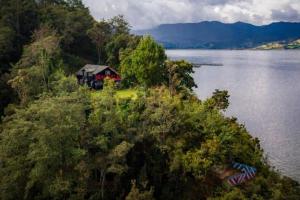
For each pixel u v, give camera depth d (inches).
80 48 5684.1
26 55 4065.0
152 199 2018.9
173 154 2331.4
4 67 4503.0
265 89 7091.5
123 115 2442.2
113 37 5349.4
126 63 3878.0
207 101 3014.3
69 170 2146.9
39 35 4680.1
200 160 2241.6
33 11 5497.1
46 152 2049.7
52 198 2167.8
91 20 6072.8
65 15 5669.3
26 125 2212.1
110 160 2110.0
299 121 4611.2
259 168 2583.7
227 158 2450.8
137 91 3314.5
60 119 2153.1
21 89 3535.9
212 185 2267.5
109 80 2972.4
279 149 3634.4
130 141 2290.8
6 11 5152.6
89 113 2488.9
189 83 3553.2
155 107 2541.8
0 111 3826.3
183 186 2260.1
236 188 2198.6
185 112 2561.5
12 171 2175.2
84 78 4119.1
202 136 2508.6
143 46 3543.3
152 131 2363.4
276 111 5142.7
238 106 5447.8
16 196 2197.3
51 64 3909.9
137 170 2335.1
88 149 2212.1
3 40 4534.9
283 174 3068.4
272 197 2258.9
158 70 3518.7
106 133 2247.8
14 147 2234.3
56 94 2928.2
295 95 6427.2
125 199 2039.9
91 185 2164.1
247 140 2797.7
